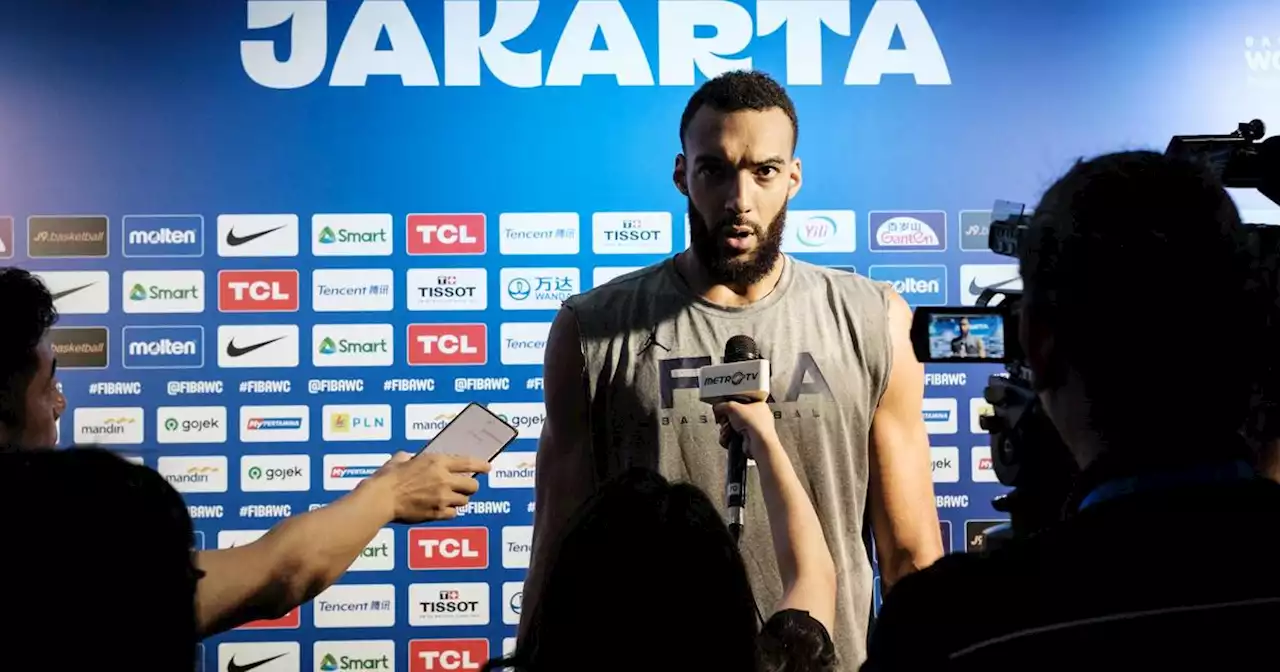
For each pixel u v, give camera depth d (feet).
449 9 11.32
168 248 11.27
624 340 7.22
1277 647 2.48
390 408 11.26
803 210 11.36
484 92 11.33
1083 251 2.79
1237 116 11.50
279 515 11.23
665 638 3.32
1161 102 11.48
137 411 11.23
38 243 11.27
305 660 11.11
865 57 11.40
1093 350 2.77
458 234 11.28
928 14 11.43
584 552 3.43
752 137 7.12
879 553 7.36
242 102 11.32
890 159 11.39
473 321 11.28
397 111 11.32
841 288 7.47
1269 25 11.50
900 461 7.31
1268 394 3.00
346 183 11.28
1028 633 2.59
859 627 6.98
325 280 11.28
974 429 11.34
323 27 11.34
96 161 11.29
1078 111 11.46
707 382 6.17
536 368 11.27
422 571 11.18
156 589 2.67
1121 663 2.52
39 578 2.55
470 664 11.19
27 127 11.29
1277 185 4.98
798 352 7.18
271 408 11.25
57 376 11.19
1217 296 2.72
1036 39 11.45
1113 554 2.62
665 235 11.32
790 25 11.37
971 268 11.39
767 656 3.98
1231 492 2.66
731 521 5.98
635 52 11.34
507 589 11.20
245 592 4.56
